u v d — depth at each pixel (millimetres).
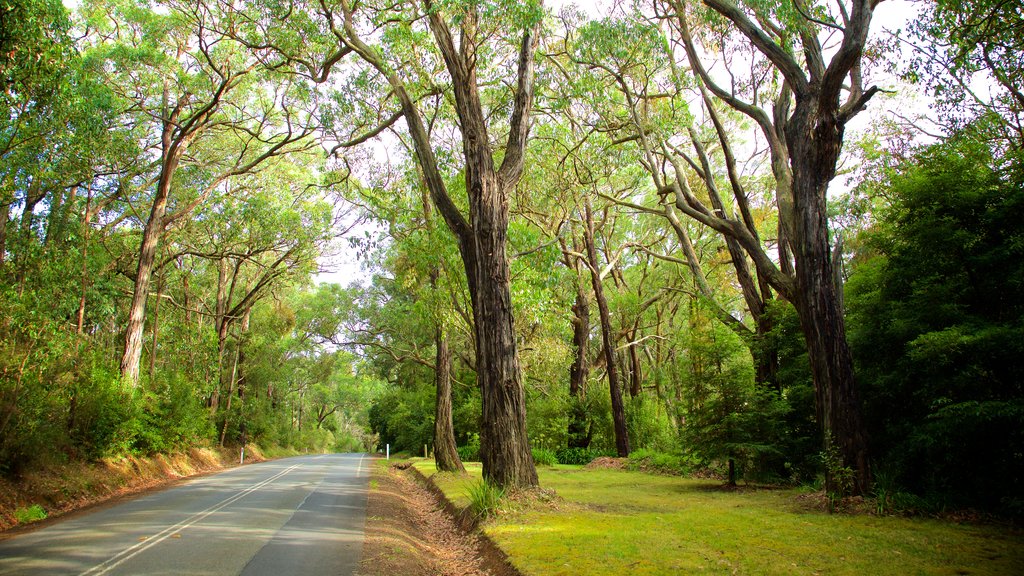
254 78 22672
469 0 10617
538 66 16156
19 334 12406
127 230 26562
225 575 6375
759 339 16875
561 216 24328
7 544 8188
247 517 10648
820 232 10773
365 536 9039
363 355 37156
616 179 24703
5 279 14008
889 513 9234
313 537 8766
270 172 28500
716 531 8133
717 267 31266
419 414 39562
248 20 14531
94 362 17359
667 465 20484
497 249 11430
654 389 39125
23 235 15500
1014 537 7484
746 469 15922
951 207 9586
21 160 14031
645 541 7457
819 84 11062
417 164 17344
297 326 41562
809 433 14906
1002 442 8680
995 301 9461
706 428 14953
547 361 26219
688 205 15289
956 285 9562
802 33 11273
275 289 37375
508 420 10875
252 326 42000
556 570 6113
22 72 10117
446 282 17500
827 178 10875
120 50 19844
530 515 9570
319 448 74438
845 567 6066
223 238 28297
